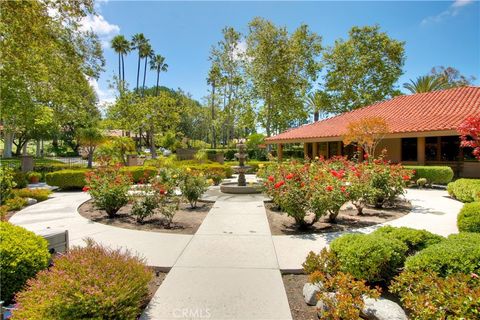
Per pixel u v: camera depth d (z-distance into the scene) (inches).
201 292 127.6
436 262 109.6
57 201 370.0
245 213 287.4
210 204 339.0
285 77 1007.0
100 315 94.8
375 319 99.6
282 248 183.5
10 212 303.9
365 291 103.6
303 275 149.5
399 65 1112.8
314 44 1152.8
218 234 216.2
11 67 430.9
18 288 118.2
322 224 241.0
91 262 110.7
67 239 156.5
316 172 255.9
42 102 633.0
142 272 118.7
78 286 97.1
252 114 1133.7
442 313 84.9
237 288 131.3
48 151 1596.9
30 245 126.1
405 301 99.3
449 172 464.1
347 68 1130.0
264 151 1101.1
